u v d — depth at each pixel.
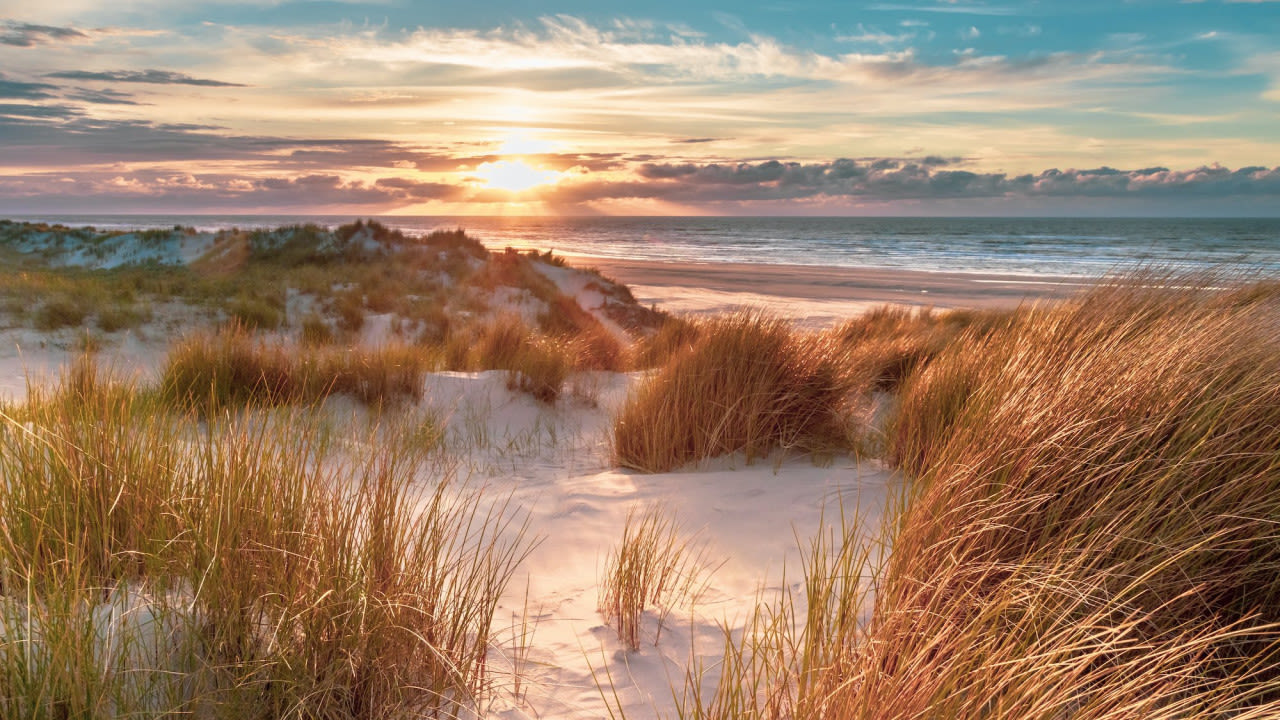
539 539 3.50
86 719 1.59
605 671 2.28
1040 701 1.59
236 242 21.30
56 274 16.84
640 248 82.19
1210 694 1.71
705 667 2.30
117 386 3.47
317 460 2.62
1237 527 2.03
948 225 177.25
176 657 1.83
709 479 4.41
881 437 4.90
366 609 2.02
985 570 2.15
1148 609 2.04
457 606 2.26
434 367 8.60
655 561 2.96
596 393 7.64
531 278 19.83
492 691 2.13
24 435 2.55
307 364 6.71
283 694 1.81
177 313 12.80
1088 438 2.57
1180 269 4.42
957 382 4.35
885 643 1.85
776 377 5.06
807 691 1.83
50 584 1.89
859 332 11.17
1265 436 2.42
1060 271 44.97
